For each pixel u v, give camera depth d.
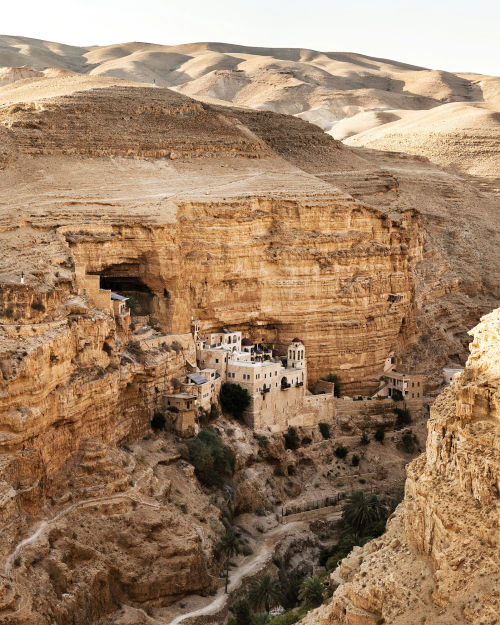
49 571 86.06
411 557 66.38
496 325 70.12
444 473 66.50
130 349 117.88
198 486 112.44
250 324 138.88
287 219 140.88
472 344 72.12
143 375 115.69
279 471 126.44
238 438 123.69
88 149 142.50
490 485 61.53
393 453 136.62
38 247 115.44
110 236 125.00
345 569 75.50
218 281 134.88
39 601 81.62
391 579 64.69
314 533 116.62
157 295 129.62
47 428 94.75
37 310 98.38
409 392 142.62
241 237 136.50
